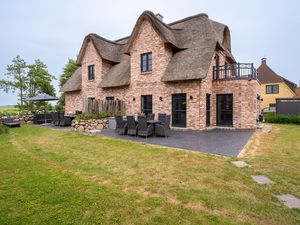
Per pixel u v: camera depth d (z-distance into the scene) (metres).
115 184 4.70
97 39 20.11
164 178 5.05
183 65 14.31
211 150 7.95
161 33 14.84
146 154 7.34
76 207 3.68
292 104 20.75
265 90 35.47
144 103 16.58
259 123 18.31
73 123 13.96
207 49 14.18
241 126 14.42
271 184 4.71
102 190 4.36
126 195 4.14
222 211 3.57
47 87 29.02
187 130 13.95
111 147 8.54
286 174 5.32
